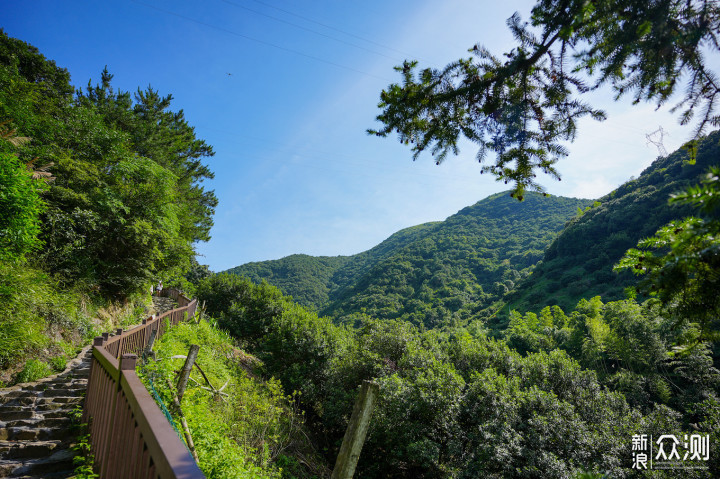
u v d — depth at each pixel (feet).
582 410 50.26
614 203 233.55
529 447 39.70
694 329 6.13
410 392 46.06
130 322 46.03
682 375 89.86
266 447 25.62
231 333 83.46
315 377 63.46
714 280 5.34
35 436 15.07
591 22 7.50
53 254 34.01
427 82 9.36
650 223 184.65
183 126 92.48
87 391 16.67
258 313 88.12
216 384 29.37
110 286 43.86
